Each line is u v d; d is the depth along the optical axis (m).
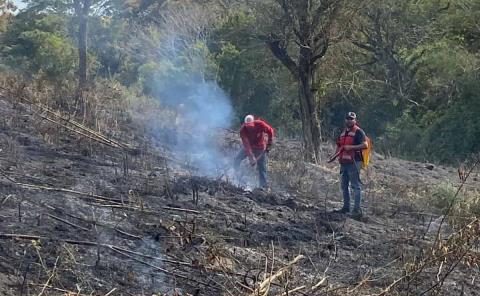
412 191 15.03
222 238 9.17
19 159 11.59
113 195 10.30
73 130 14.45
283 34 20.28
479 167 20.66
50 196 9.55
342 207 12.52
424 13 32.75
